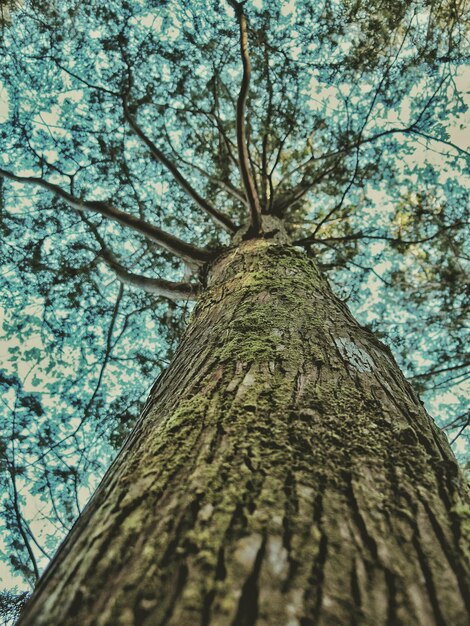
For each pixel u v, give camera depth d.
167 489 0.86
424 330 6.20
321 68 5.48
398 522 0.77
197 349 1.69
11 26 5.06
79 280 5.86
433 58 5.05
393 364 1.64
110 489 1.00
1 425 5.06
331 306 2.00
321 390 1.18
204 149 6.24
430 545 0.73
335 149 6.06
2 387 5.20
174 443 1.02
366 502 0.81
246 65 3.58
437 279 6.05
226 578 0.62
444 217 5.82
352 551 0.69
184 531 0.73
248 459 0.90
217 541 0.69
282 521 0.74
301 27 5.22
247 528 0.72
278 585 0.61
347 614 0.58
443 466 0.96
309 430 1.00
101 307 6.04
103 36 5.26
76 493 5.09
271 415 1.06
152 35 5.32
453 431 5.83
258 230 3.67
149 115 5.88
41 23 5.09
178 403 1.26
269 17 5.19
